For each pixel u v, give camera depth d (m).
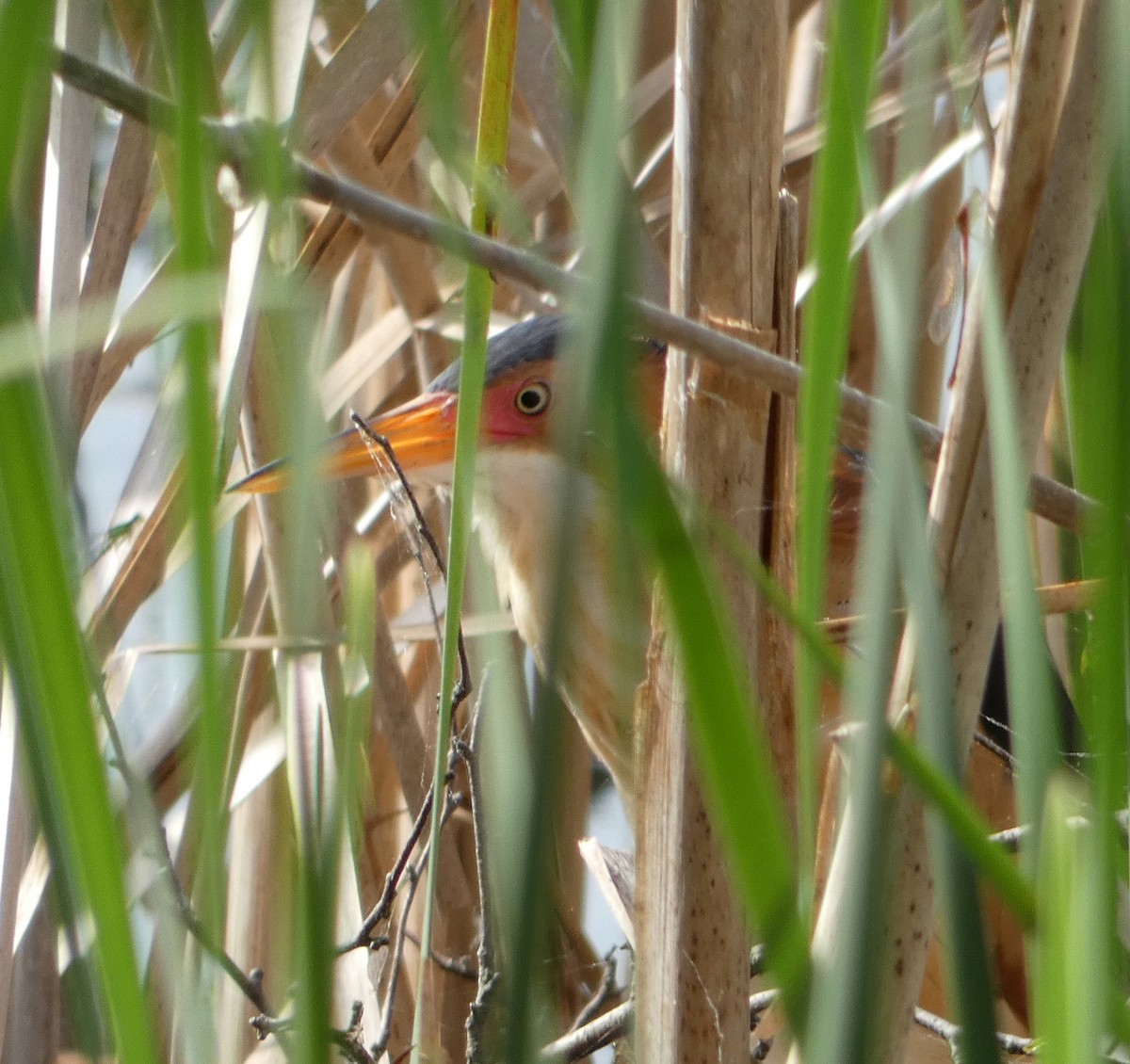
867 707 1.71
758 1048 3.68
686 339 2.47
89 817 1.68
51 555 1.59
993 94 5.08
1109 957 1.66
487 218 2.84
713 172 2.76
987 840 1.74
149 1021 1.75
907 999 2.73
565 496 1.57
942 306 3.57
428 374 5.17
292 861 3.65
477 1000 3.34
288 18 3.34
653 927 2.88
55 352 1.62
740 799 1.68
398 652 5.34
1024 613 1.73
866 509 2.33
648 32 5.32
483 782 3.58
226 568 4.53
